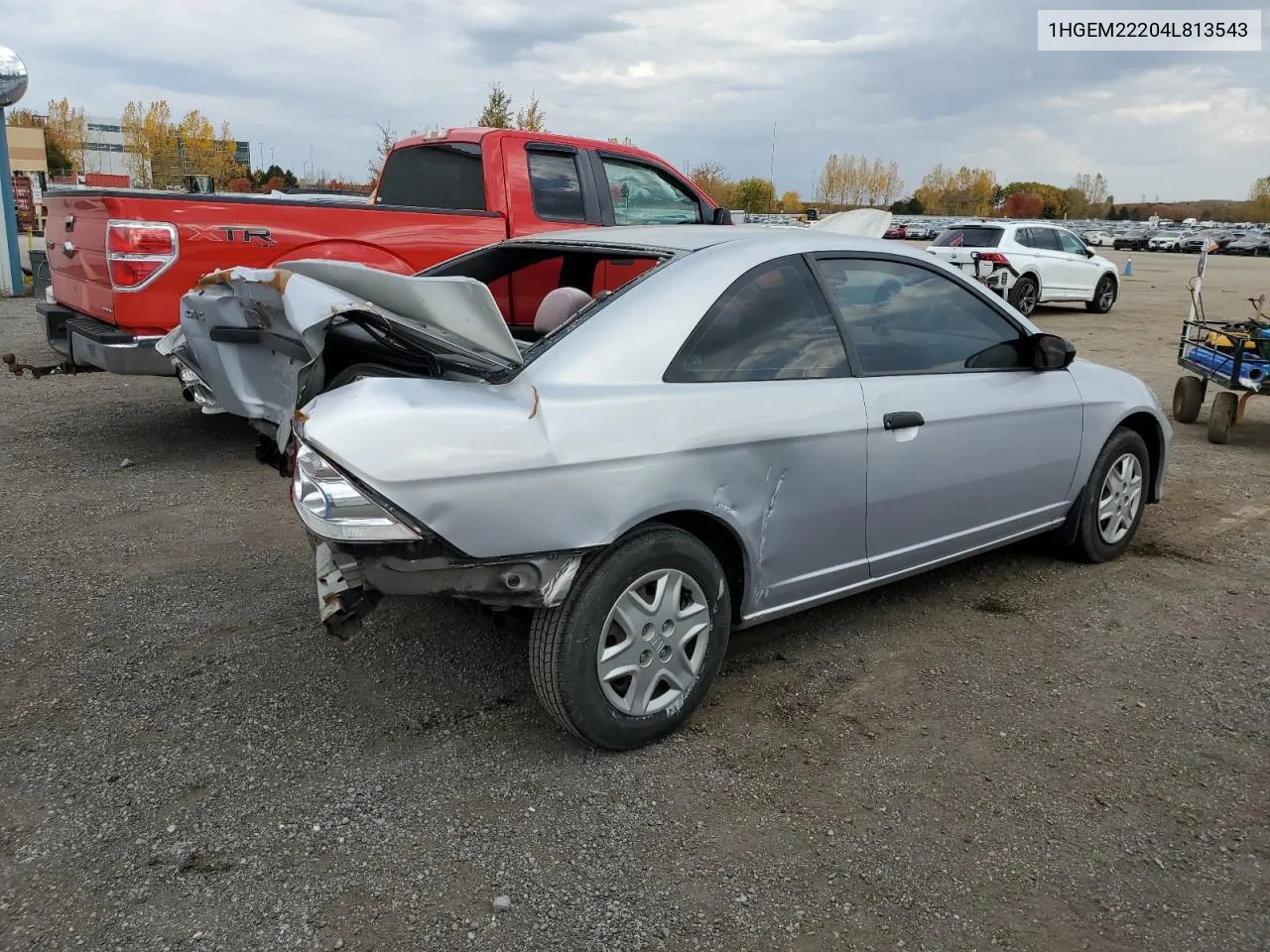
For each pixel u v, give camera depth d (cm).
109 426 732
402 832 269
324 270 301
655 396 297
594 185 718
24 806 278
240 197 604
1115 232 7025
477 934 232
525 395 279
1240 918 242
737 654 380
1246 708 343
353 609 279
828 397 338
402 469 256
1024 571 471
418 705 336
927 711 338
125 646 376
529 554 274
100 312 586
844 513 349
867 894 248
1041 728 329
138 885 246
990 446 397
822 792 291
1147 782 298
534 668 292
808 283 351
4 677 350
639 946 229
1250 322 791
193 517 527
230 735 316
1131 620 416
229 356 395
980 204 10869
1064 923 239
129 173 7050
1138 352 1250
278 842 264
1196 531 538
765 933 235
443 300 281
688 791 290
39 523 512
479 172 683
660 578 303
